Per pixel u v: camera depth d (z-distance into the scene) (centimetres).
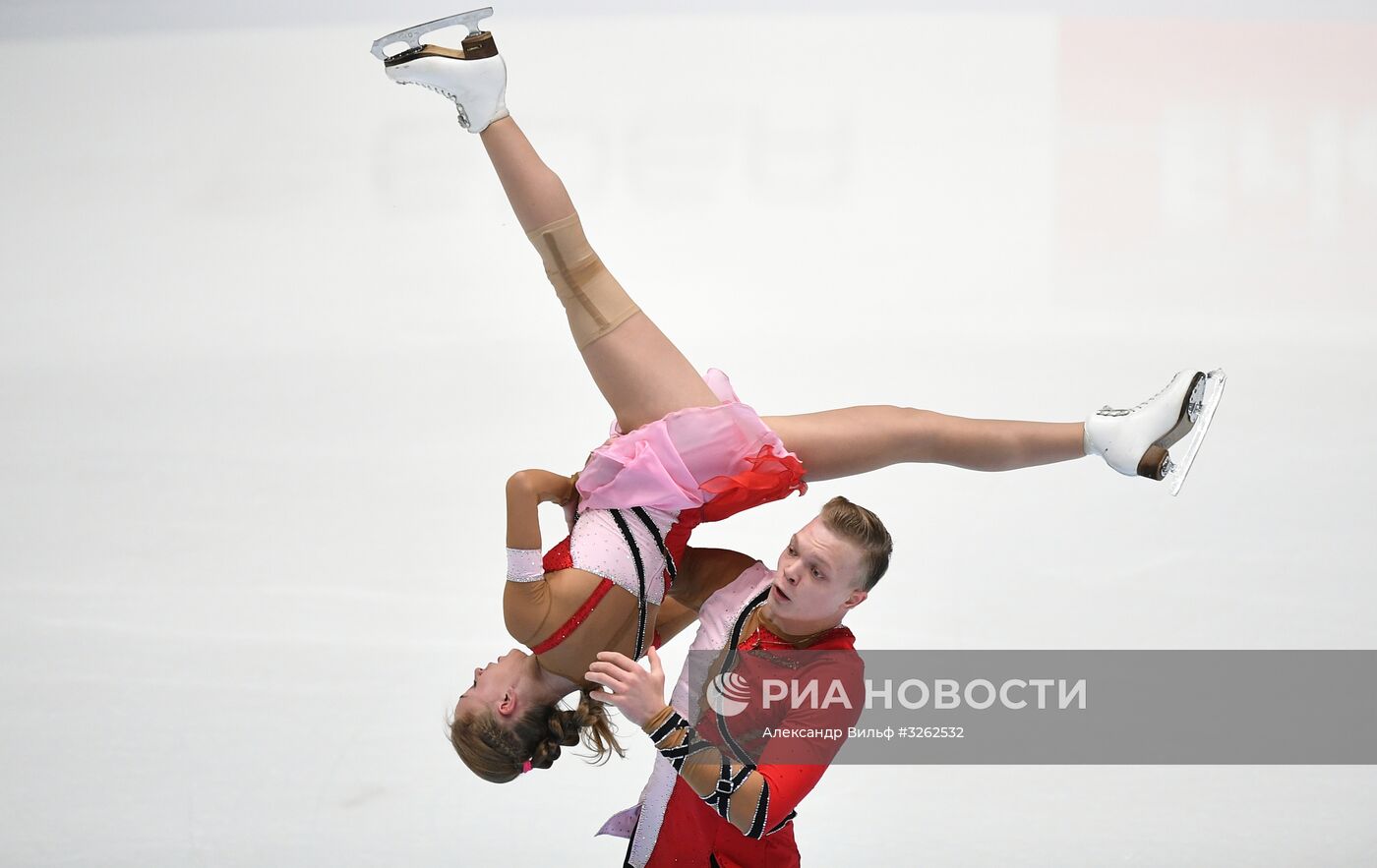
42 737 1620
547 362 2445
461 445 2184
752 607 1309
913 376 2339
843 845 1456
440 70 1377
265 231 3006
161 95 3741
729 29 4081
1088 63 3850
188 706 1667
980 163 3284
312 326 2609
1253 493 2053
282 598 1855
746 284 2697
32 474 2166
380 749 1605
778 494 1372
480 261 2841
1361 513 1995
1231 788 1526
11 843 1455
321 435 2239
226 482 2125
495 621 1800
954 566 1883
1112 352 2444
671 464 1321
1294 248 2908
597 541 1308
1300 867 1401
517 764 1328
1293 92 3650
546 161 3209
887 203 3081
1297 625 1755
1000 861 1424
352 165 3297
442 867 1433
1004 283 2725
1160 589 1830
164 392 2400
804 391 2272
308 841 1466
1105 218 3036
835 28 4119
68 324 2664
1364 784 1527
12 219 3111
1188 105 3581
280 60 3938
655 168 3206
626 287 2670
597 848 1473
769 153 3297
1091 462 2184
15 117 3641
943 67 3806
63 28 4288
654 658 1200
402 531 1983
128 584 1895
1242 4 4334
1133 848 1439
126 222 3075
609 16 4225
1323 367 2403
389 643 1762
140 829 1478
